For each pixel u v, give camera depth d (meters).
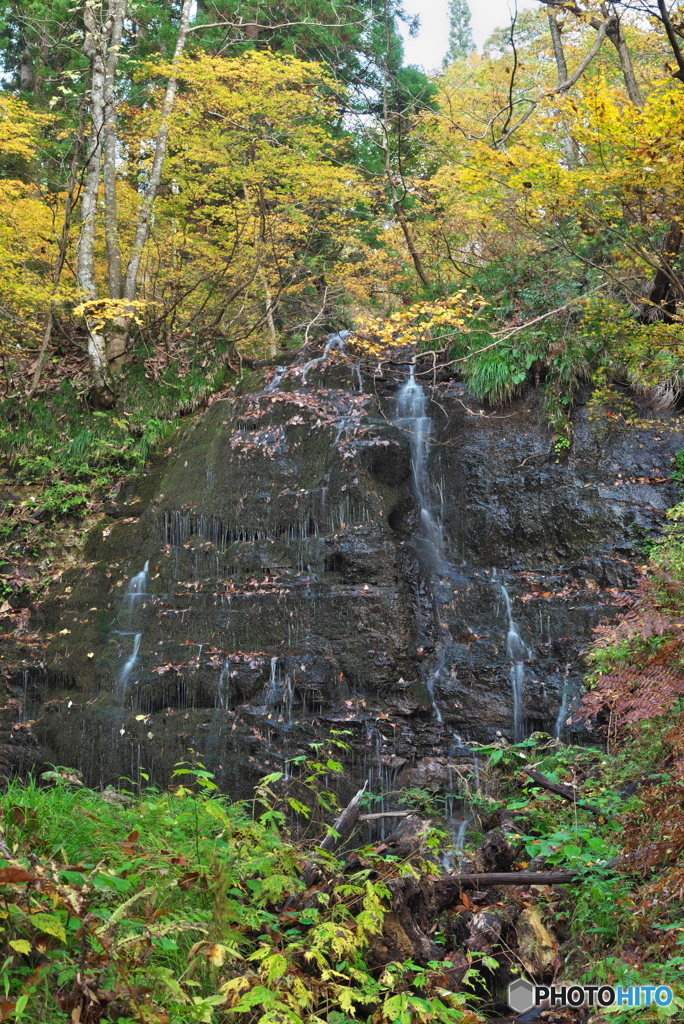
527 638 7.77
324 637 7.77
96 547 9.88
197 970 3.03
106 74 11.95
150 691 8.20
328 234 15.55
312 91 12.11
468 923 4.36
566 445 8.77
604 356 9.14
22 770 8.66
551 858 4.55
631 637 4.93
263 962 2.96
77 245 12.73
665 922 3.74
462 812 6.79
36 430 11.30
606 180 7.21
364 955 3.65
